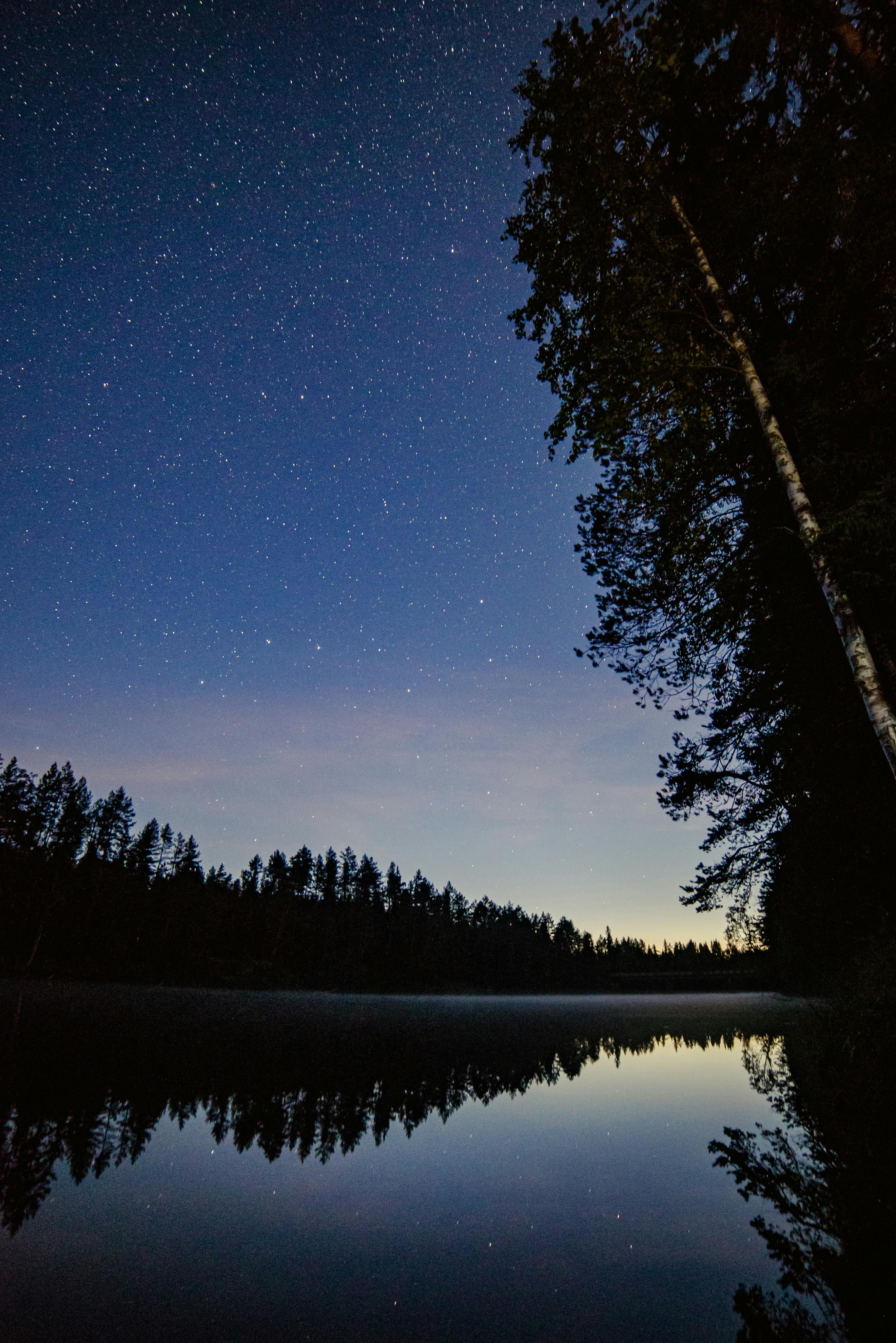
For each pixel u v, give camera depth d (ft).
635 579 34.12
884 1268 19.70
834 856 38.68
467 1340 15.66
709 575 30.73
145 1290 18.12
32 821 203.31
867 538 20.53
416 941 344.90
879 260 22.95
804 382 25.49
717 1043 93.66
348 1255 21.02
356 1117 41.96
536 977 416.46
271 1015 132.16
